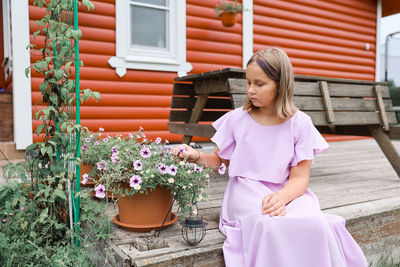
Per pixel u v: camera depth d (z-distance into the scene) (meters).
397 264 2.06
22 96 3.70
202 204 2.12
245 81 2.54
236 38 5.29
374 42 7.17
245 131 1.63
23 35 3.68
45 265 1.71
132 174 1.59
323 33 6.39
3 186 2.03
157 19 4.68
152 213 1.62
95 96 1.75
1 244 1.69
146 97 4.58
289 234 1.29
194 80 3.14
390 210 2.04
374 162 3.91
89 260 1.72
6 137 3.93
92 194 2.20
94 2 4.15
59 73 1.73
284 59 1.50
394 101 11.48
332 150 5.13
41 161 1.94
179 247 1.41
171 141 4.79
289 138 1.57
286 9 5.88
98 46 4.21
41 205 1.98
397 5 7.42
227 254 1.41
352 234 1.89
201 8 4.95
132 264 1.31
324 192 2.40
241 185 1.58
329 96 2.93
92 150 2.35
